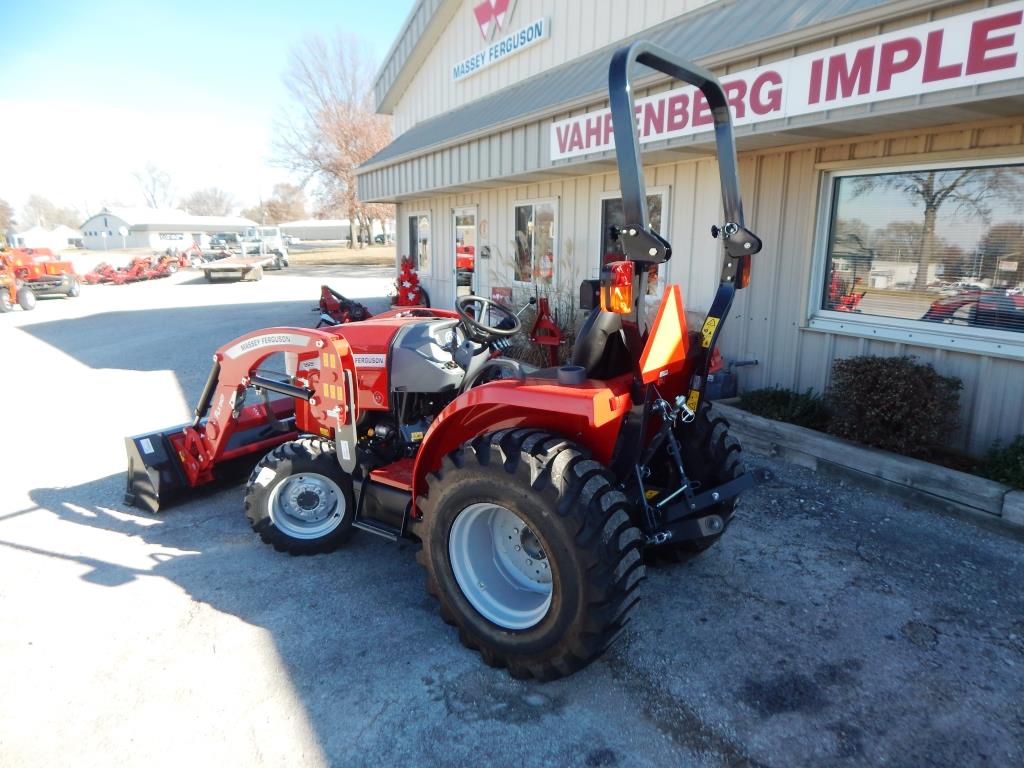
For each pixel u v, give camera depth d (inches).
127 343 434.3
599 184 293.0
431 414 144.6
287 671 103.7
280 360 370.0
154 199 3983.8
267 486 137.9
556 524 91.0
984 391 169.6
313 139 1781.5
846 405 175.8
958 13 128.6
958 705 94.4
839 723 91.4
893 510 155.6
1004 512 142.3
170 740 89.7
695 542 127.0
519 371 114.6
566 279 316.5
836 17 147.5
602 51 294.4
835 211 201.3
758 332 225.8
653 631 112.4
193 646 110.2
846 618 115.1
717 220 237.1
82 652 108.9
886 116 151.6
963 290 174.9
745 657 105.4
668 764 84.9
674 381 110.8
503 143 285.0
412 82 490.3
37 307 692.1
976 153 163.3
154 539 149.9
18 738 90.1
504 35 362.9
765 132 170.1
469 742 88.9
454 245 434.3
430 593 110.8
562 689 99.2
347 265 1440.7
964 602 119.2
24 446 220.2
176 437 164.4
